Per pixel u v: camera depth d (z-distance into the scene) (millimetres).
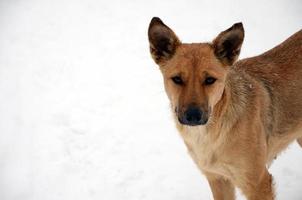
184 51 5758
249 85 6172
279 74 6582
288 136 6691
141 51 12398
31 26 14047
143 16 14078
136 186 7844
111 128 9391
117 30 13523
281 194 7383
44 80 11344
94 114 9883
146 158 8492
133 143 8914
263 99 6270
